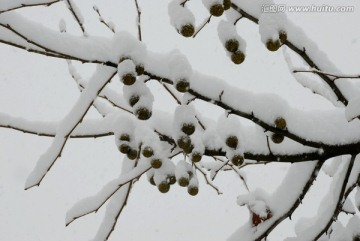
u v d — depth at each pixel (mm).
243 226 2969
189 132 2320
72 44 2090
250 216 2957
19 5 1972
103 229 2846
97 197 2695
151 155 2508
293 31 2707
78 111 2291
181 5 2236
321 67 2756
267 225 2873
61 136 2330
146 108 2221
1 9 1931
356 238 2756
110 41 2174
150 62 2264
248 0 2422
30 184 2357
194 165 2701
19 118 2590
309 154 2730
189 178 2514
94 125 2787
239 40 2307
